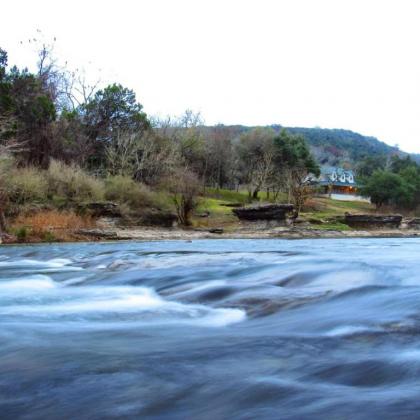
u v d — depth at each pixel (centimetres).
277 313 833
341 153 19688
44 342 682
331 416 404
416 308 763
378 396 441
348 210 8938
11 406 453
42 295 1123
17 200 4153
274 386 479
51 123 5819
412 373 500
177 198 5644
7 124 4412
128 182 5188
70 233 3944
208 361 569
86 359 589
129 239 4231
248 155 9256
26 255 2388
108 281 1304
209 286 1095
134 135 6494
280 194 8812
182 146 7862
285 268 1237
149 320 841
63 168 4931
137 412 436
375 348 592
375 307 797
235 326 777
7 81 5281
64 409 445
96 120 6662
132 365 560
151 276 1293
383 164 14400
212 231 5184
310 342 630
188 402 452
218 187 8544
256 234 5222
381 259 1850
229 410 431
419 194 9969
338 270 1157
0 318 864
